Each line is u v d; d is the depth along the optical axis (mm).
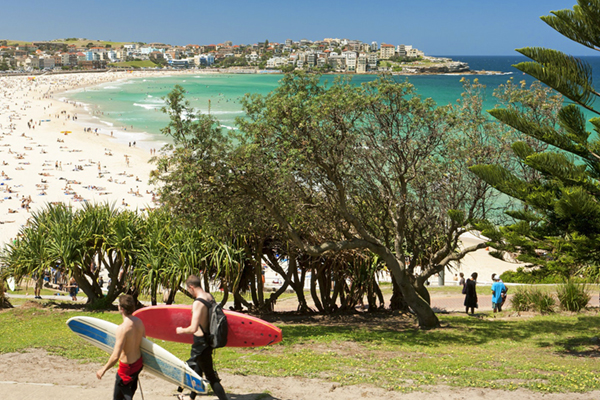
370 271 16422
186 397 6348
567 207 9430
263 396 6559
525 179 13008
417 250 14109
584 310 15711
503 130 13289
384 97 12539
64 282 24438
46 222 16781
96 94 187250
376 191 13383
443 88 162750
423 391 6898
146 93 194375
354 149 12555
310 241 15453
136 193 51219
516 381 7496
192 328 5715
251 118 12125
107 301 15906
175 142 11820
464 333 12602
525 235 10344
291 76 12297
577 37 10617
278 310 19297
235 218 12836
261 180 12016
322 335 12062
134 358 5445
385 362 8938
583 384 7230
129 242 15523
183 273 13938
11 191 50188
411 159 12734
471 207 13117
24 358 8727
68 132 90938
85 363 8430
